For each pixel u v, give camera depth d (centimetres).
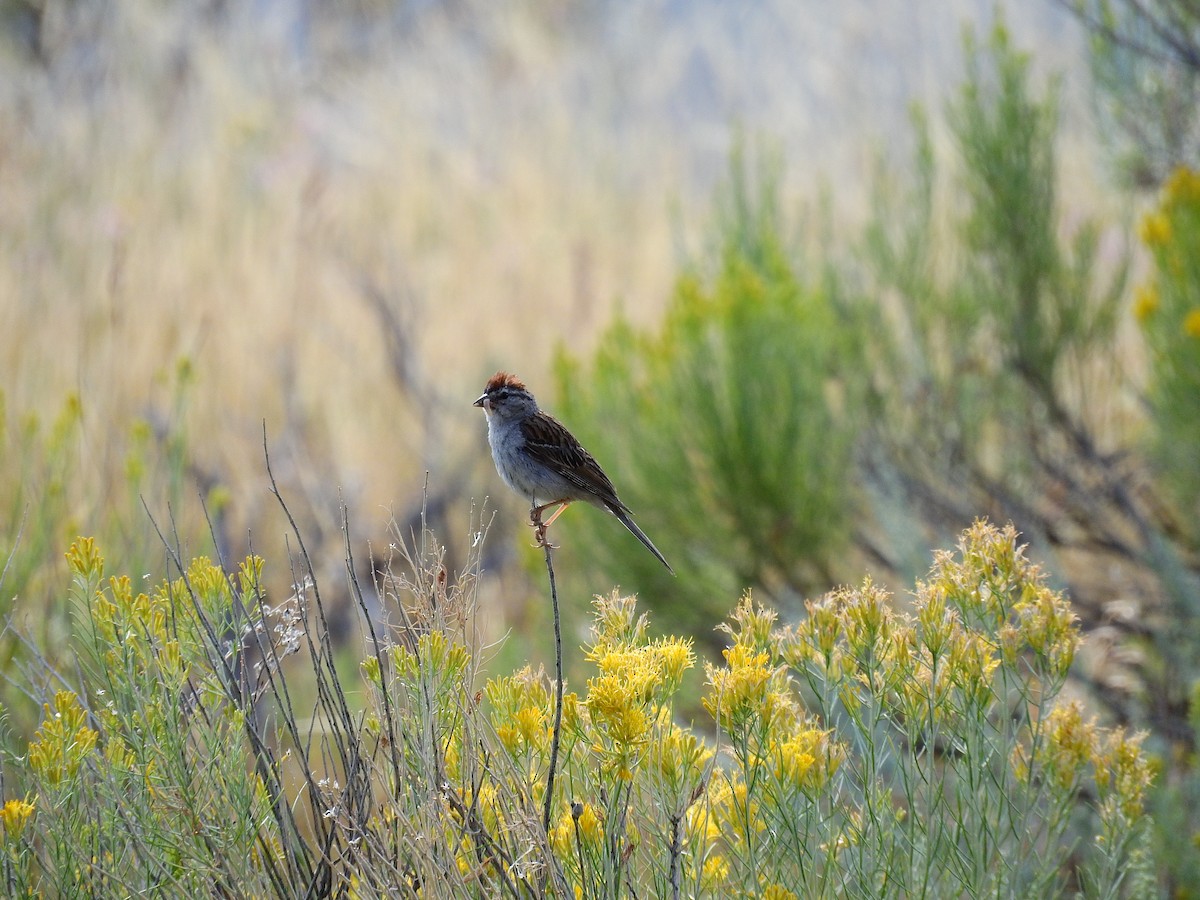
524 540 1190
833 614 582
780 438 1106
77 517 959
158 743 554
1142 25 1166
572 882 525
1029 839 575
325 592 1299
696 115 2353
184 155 2100
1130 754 593
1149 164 1216
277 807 568
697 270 1457
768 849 556
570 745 552
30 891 538
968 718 567
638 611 1134
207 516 593
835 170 1967
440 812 523
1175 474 1091
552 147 2281
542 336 1791
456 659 543
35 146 2039
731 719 542
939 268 1330
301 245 1819
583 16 2698
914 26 2059
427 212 2077
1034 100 1331
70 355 1469
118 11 2389
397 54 2581
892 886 564
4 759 602
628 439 1155
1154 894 683
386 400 1627
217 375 1547
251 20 2552
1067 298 1257
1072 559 1201
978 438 1266
